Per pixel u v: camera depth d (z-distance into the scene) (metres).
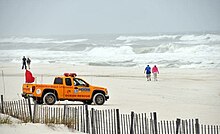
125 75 59.09
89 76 56.94
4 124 17.31
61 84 30.33
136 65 77.62
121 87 44.88
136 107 29.56
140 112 26.88
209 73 61.09
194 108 28.98
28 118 19.47
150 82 50.41
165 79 54.16
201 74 59.97
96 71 64.62
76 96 30.56
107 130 18.12
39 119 19.16
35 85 29.48
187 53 94.50
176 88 44.00
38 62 87.69
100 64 80.69
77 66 74.69
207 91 40.97
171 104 31.47
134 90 42.22
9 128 17.02
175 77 56.53
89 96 31.05
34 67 72.50
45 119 18.84
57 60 91.00
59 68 70.00
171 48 100.00
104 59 90.19
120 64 79.81
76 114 20.92
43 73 60.38
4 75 57.22
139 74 60.91
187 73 61.84
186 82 50.25
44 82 47.25
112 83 48.75
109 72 63.22
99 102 31.14
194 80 52.41
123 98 35.75
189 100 34.12
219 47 98.62
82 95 30.80
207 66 71.75
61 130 17.81
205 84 47.62
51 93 29.80
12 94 36.16
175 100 34.25
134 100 34.25
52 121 18.56
